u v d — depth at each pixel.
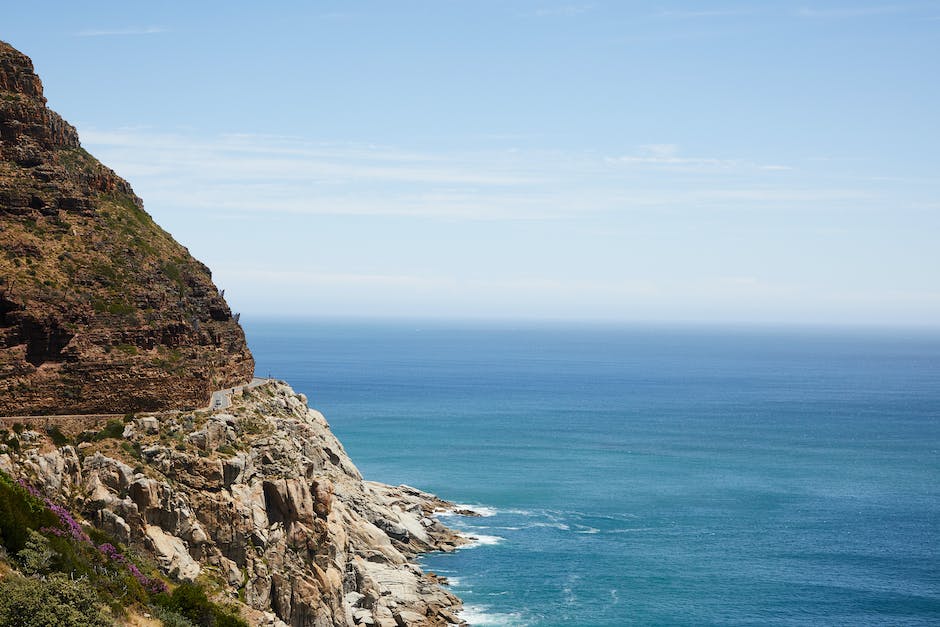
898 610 110.06
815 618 107.06
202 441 79.44
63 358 77.38
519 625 101.56
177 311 90.38
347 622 85.62
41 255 81.50
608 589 114.88
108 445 74.75
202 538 75.00
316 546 84.25
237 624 68.44
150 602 65.25
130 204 103.81
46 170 87.94
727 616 106.94
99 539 68.38
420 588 107.06
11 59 90.19
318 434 124.06
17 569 58.31
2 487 62.88
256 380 116.31
